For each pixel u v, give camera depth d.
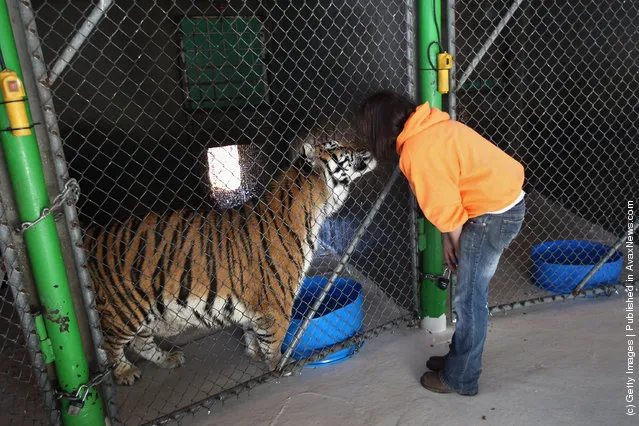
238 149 6.46
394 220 3.69
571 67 5.34
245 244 2.79
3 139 1.75
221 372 3.04
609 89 4.77
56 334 1.97
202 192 6.39
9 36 1.70
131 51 5.86
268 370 3.01
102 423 2.18
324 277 3.72
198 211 2.81
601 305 3.52
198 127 6.25
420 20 2.77
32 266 1.90
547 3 5.57
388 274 3.89
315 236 3.06
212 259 2.74
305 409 2.56
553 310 3.49
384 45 3.46
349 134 4.04
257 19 6.17
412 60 2.84
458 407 2.50
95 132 5.87
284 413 2.54
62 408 2.10
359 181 4.27
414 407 2.52
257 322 2.90
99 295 2.69
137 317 2.76
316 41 4.84
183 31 6.04
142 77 5.98
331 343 3.01
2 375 3.01
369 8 3.67
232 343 3.39
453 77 2.87
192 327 3.59
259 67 6.33
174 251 2.69
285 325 2.94
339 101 4.32
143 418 2.59
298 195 2.94
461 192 2.23
